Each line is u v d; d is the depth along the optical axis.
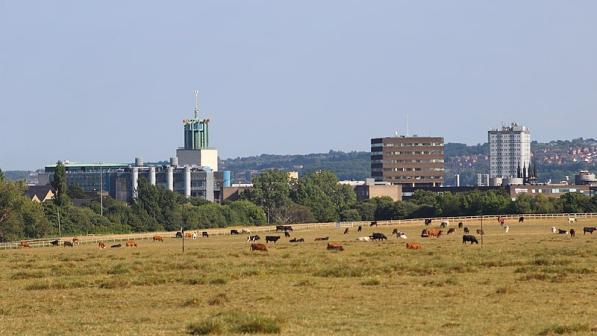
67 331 163.75
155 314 185.88
